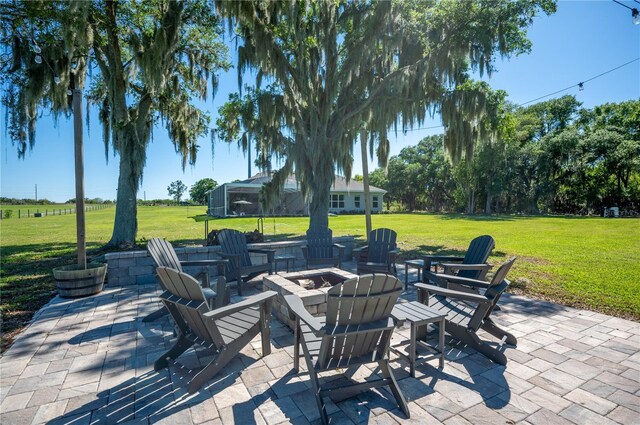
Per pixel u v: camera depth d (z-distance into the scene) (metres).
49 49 6.78
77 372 2.53
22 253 8.80
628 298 4.33
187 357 2.79
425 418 1.97
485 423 1.91
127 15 7.80
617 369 2.54
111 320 3.65
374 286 1.98
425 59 7.30
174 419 1.97
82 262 4.57
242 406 2.10
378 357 2.13
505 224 17.56
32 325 3.49
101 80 9.33
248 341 2.63
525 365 2.61
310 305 3.26
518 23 6.91
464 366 2.61
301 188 8.54
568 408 2.05
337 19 7.76
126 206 8.39
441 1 7.12
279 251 6.16
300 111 8.43
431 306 3.10
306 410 2.06
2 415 1.99
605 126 28.73
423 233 13.10
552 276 5.59
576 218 23.27
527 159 28.55
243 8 6.45
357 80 8.41
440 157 35.16
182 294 2.45
